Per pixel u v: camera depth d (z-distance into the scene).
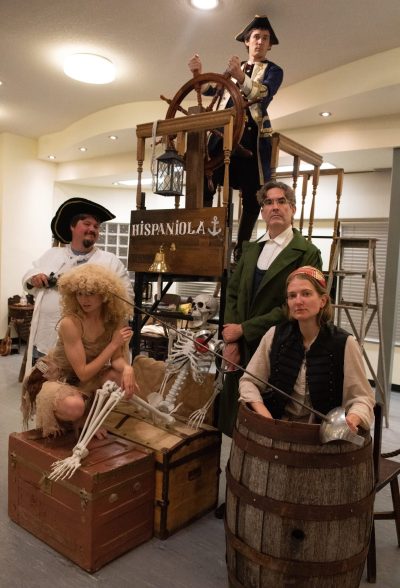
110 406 1.97
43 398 2.06
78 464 1.87
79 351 2.03
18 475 2.13
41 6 3.29
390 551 2.17
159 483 2.10
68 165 6.84
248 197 3.02
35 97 5.04
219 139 2.72
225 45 3.75
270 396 1.86
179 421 2.41
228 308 2.37
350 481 1.52
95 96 4.96
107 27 3.54
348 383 1.69
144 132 2.72
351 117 4.38
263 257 2.30
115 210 7.57
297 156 3.01
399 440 3.74
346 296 6.02
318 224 6.01
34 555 1.96
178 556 2.01
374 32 3.38
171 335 2.78
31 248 6.75
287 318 1.96
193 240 2.54
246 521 1.59
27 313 6.41
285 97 4.36
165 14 3.32
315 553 1.51
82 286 1.95
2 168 6.41
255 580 1.59
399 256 4.43
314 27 3.35
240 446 1.65
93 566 1.86
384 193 5.46
